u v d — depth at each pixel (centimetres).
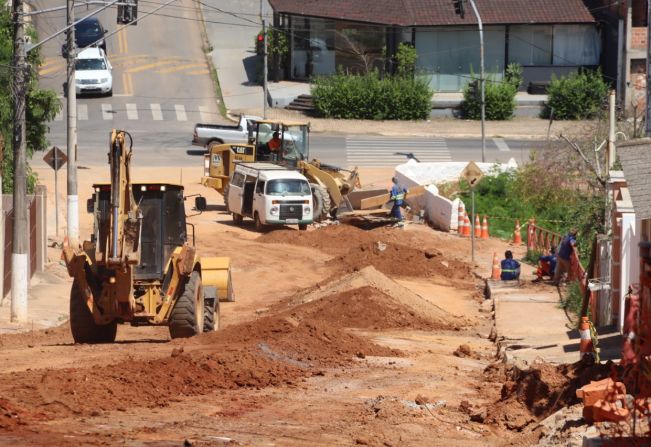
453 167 12375
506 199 11588
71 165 8756
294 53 17925
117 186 4519
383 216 10681
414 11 17450
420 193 11488
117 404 3250
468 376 4528
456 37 17538
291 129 11112
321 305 6512
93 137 14462
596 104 16388
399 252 8850
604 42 17625
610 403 3002
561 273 7669
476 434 3322
